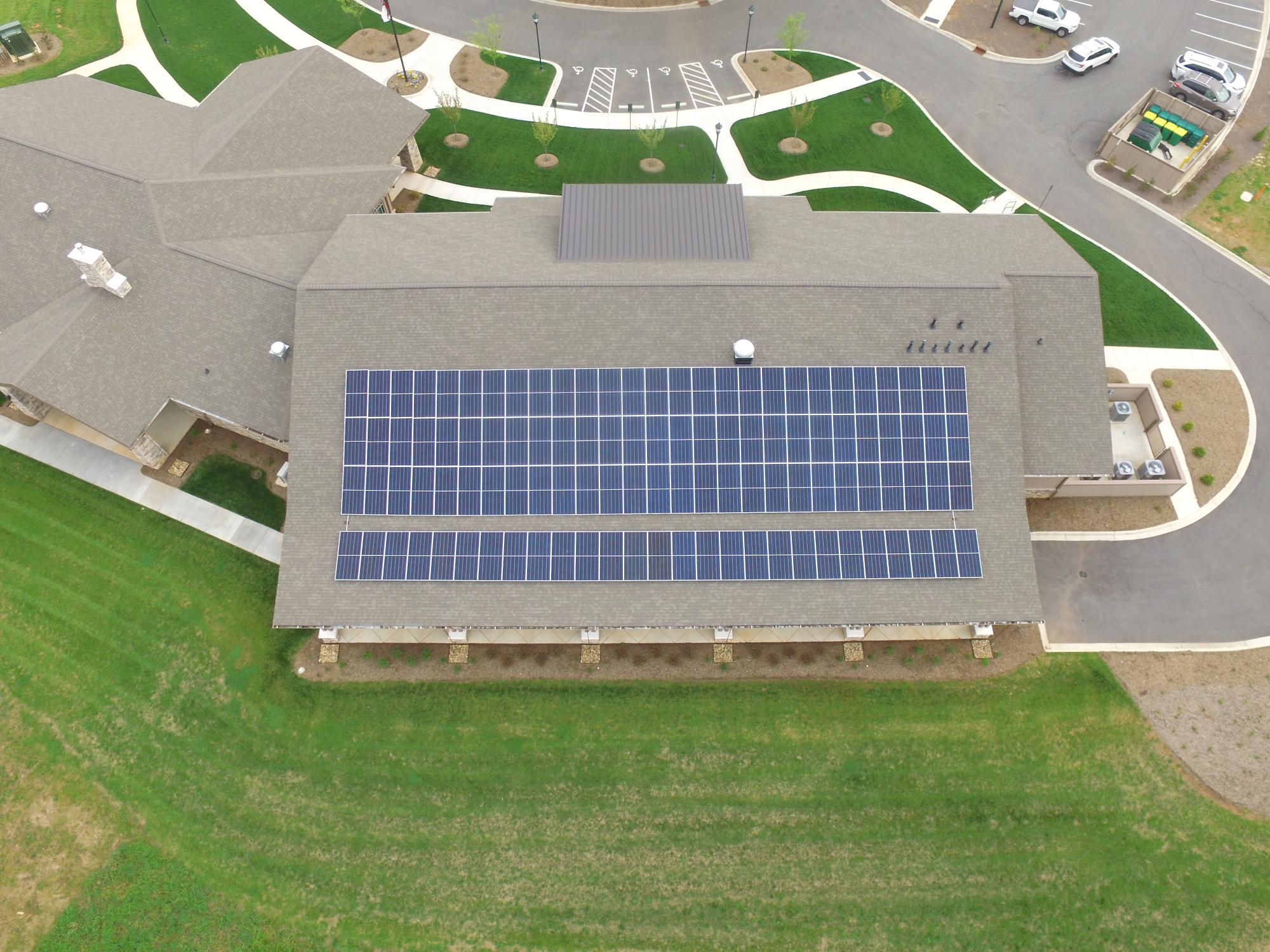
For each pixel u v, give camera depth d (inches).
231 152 1578.5
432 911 1107.3
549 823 1164.5
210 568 1369.3
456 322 1231.5
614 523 1188.5
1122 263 1744.6
